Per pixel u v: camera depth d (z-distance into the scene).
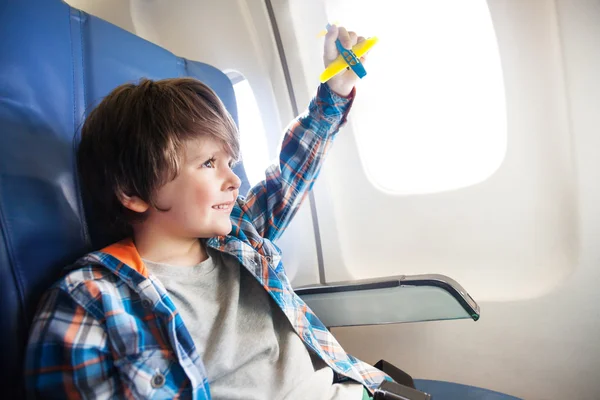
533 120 1.11
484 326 1.27
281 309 0.83
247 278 0.86
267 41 1.31
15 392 0.62
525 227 1.19
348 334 1.47
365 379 0.90
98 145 0.71
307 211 1.44
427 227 1.32
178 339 0.65
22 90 0.68
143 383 0.60
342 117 1.00
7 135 0.65
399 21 1.21
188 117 0.71
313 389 0.77
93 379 0.58
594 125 1.03
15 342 0.62
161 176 0.69
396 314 1.04
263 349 0.77
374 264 1.42
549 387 1.22
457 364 1.33
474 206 1.24
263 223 0.98
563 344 1.18
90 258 0.67
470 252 1.28
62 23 0.80
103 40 0.88
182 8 1.41
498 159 1.19
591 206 1.08
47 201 0.69
